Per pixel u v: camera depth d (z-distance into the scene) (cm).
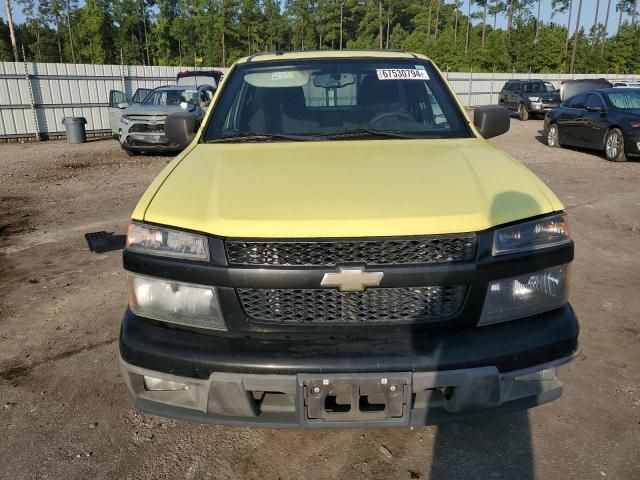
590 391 298
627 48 4962
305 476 241
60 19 7600
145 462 251
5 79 1722
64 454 257
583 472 238
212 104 336
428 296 209
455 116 326
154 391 228
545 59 4897
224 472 244
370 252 205
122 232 643
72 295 447
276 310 210
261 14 7856
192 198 230
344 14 8912
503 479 235
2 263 535
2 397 304
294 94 336
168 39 7062
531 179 246
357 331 209
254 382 204
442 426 271
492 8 7112
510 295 216
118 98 1706
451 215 210
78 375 325
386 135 306
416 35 6869
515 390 220
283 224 207
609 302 415
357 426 207
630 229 620
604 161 1154
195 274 211
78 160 1299
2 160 1320
